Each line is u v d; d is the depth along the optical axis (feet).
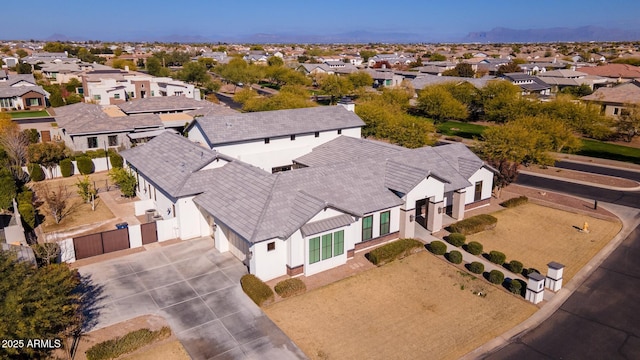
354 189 104.12
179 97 254.47
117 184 145.38
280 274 90.94
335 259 94.99
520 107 238.89
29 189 136.15
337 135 159.22
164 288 85.92
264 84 487.61
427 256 101.45
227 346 69.82
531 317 79.25
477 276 93.04
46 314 58.29
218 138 132.05
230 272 92.02
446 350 70.23
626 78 403.34
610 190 152.35
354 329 75.00
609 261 100.63
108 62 631.15
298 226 86.89
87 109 228.84
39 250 87.66
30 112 294.87
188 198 105.70
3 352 55.72
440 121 274.57
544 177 168.35
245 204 94.68
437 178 110.32
